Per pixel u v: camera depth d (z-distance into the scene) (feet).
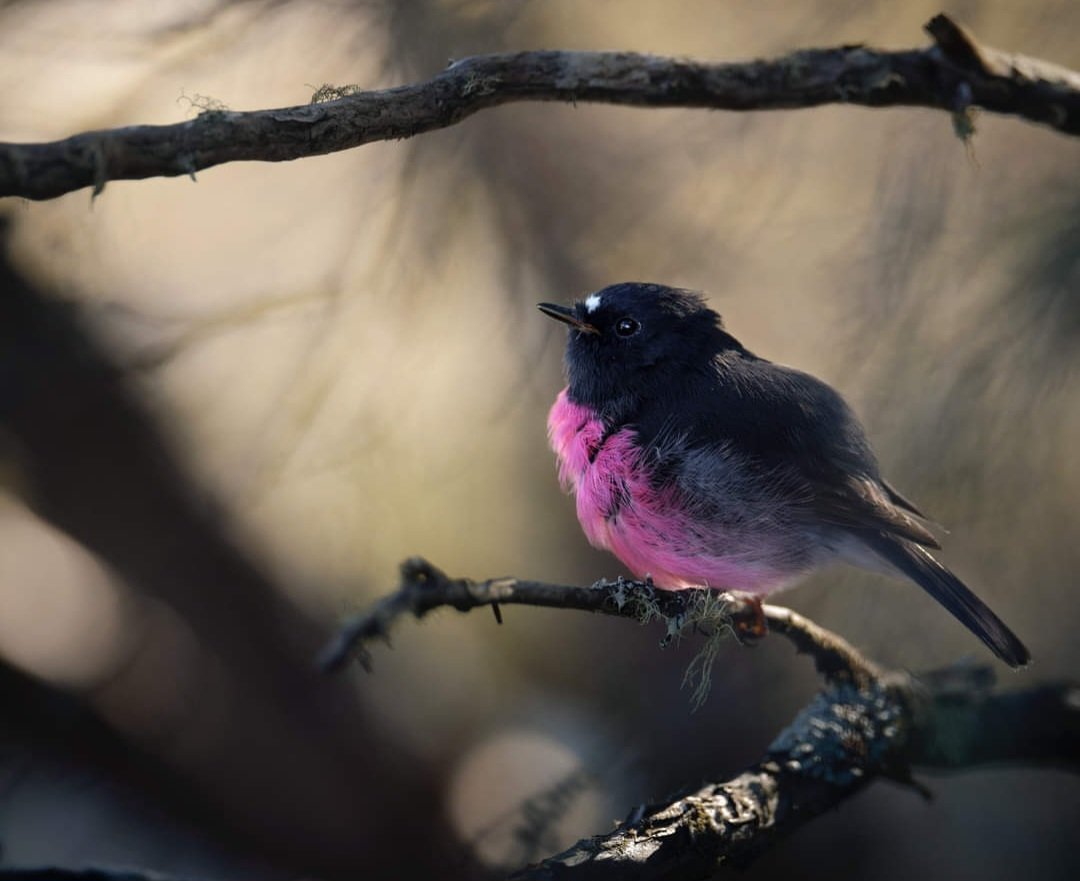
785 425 27.37
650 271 35.22
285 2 30.04
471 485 40.55
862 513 26.63
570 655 43.06
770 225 33.40
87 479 37.11
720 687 39.37
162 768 36.86
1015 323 27.58
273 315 33.01
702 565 27.37
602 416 28.58
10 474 36.96
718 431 27.32
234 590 38.01
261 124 17.89
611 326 28.94
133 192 33.58
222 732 37.29
